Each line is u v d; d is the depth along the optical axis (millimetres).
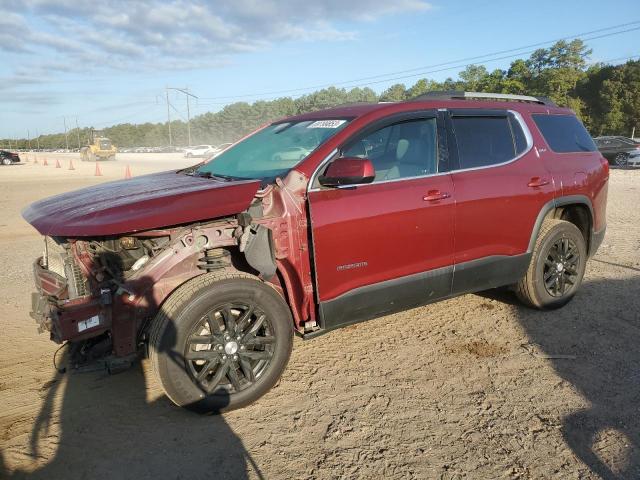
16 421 3148
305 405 3287
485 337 4277
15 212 12117
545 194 4422
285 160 3705
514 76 67125
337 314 3504
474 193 3963
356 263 3482
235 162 4234
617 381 3514
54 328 2941
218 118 129875
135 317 2996
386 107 3828
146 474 2650
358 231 3443
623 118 62562
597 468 2643
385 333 4402
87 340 3178
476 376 3627
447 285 3975
